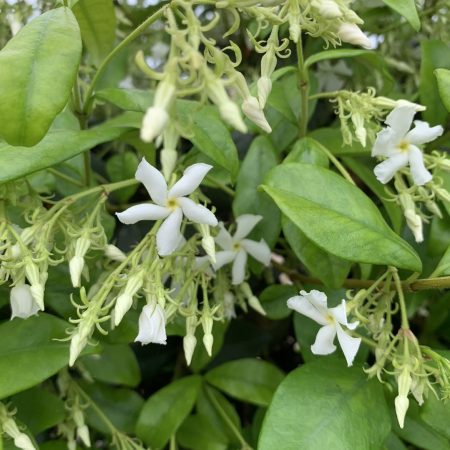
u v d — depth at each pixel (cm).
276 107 25
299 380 22
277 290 26
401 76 32
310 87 28
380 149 22
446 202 23
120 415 26
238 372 27
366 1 30
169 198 21
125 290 20
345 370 22
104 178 33
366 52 26
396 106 22
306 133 27
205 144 22
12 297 21
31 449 21
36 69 20
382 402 22
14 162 21
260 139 25
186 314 22
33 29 20
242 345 30
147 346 30
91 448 27
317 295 21
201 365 27
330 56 25
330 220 21
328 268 23
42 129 19
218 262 23
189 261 22
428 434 24
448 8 29
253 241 24
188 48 17
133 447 25
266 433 21
